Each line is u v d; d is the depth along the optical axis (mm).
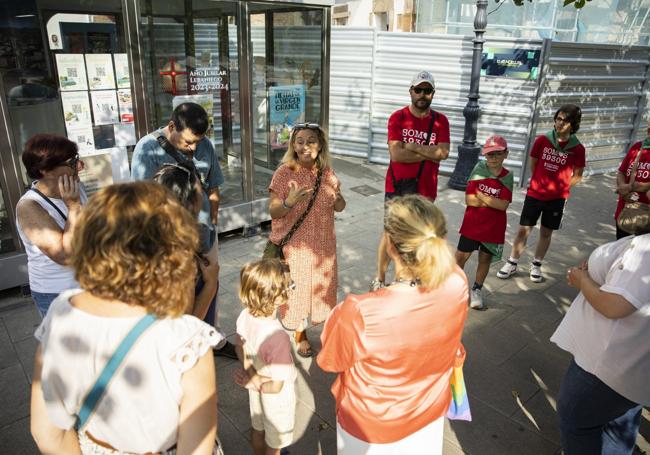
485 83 8391
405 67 8859
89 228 1207
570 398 2250
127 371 1249
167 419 1314
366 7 12391
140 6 4480
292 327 3506
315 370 3520
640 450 2867
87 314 1269
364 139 9711
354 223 6527
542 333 4086
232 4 5102
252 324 2391
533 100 8078
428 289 1764
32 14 3930
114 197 1239
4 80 3928
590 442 2277
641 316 1963
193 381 1325
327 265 3477
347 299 1856
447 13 9953
